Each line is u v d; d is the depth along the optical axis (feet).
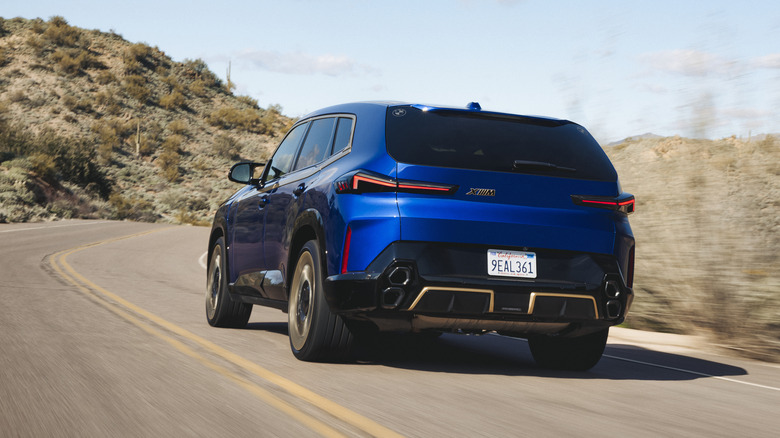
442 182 18.58
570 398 17.28
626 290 19.71
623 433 14.06
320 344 19.75
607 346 27.96
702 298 29.25
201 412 14.43
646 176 32.50
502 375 20.30
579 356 21.54
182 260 69.87
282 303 23.15
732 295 28.63
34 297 34.65
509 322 18.92
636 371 22.27
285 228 22.24
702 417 15.84
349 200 18.89
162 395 15.78
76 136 284.41
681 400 17.67
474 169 18.88
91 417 13.85
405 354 23.47
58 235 96.48
